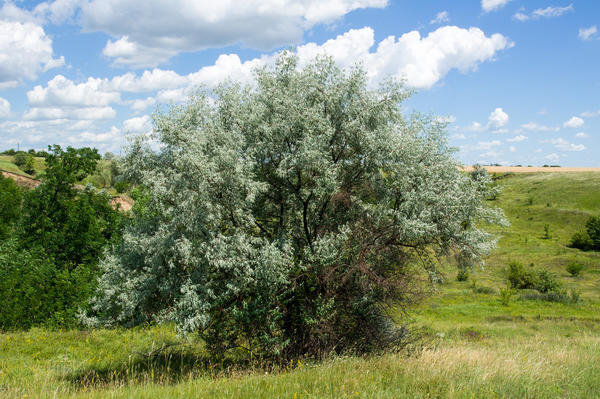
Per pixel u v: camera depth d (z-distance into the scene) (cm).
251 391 651
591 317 2364
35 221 2209
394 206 1010
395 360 840
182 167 862
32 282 1736
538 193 9275
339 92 985
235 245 858
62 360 1174
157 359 1125
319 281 948
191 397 639
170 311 868
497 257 5319
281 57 1063
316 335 981
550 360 948
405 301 1012
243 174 873
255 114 980
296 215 1084
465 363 833
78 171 2411
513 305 2842
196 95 1016
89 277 1884
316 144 902
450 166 974
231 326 966
